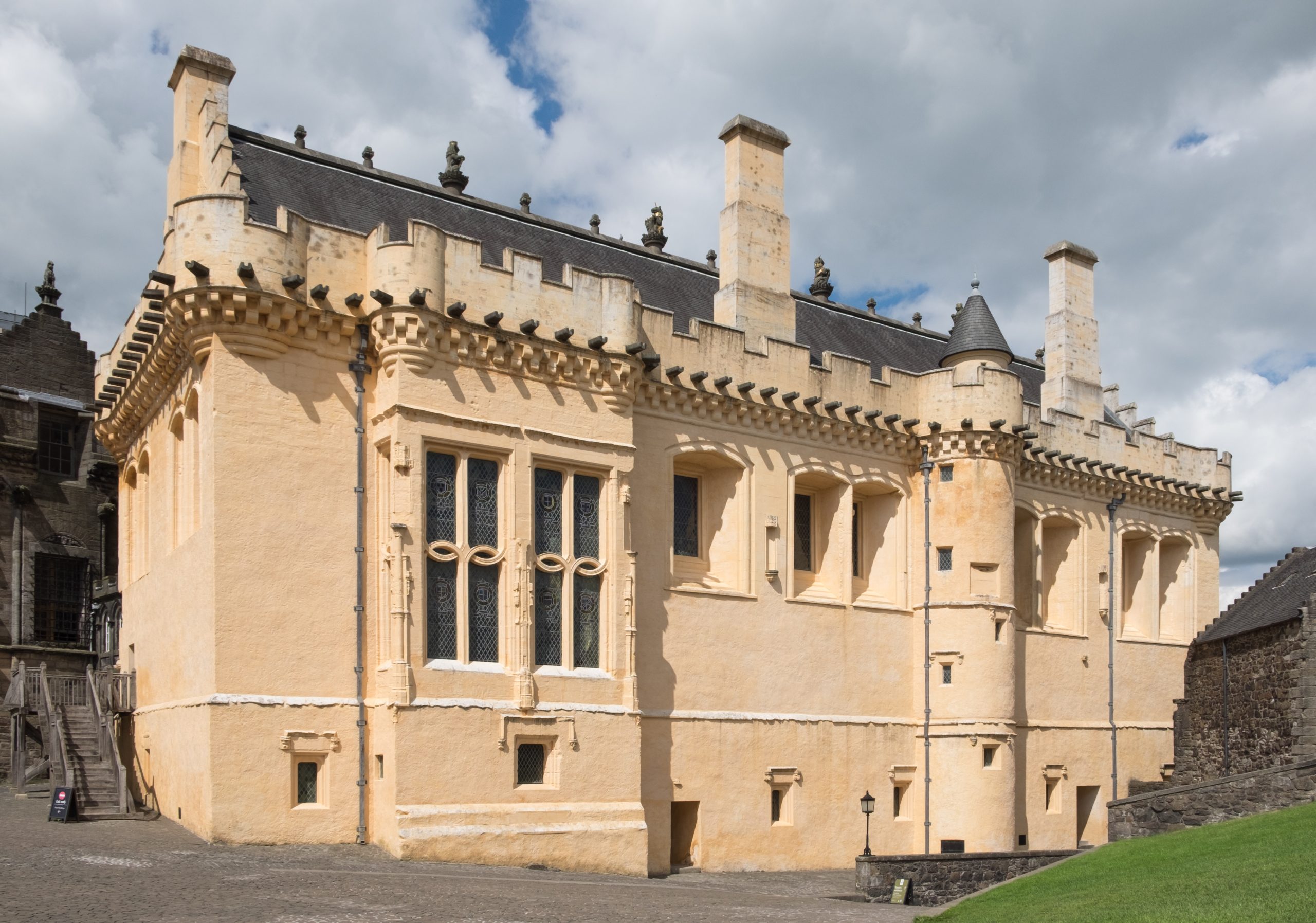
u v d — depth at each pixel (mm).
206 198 26172
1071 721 40719
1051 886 22562
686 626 31938
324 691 26406
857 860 27594
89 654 42656
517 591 27969
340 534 27047
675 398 32250
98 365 37906
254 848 24469
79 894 18188
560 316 29562
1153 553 44969
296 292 26750
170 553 29844
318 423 27047
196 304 25828
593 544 29781
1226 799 27812
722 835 31812
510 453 28359
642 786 30422
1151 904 18047
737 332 33844
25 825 25500
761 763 32812
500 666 27750
